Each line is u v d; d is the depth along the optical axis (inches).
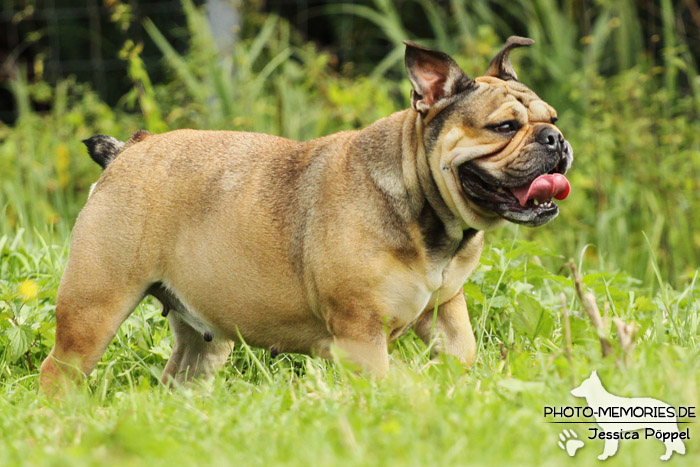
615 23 643.5
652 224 575.8
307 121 622.5
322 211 312.3
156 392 292.7
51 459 218.2
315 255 311.6
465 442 217.6
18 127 679.7
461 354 328.5
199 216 331.3
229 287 327.9
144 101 583.5
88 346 333.1
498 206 301.7
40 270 443.2
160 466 214.1
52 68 791.7
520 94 308.2
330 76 697.0
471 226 308.7
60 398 315.0
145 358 376.5
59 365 334.0
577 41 716.0
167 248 334.6
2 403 290.5
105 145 362.9
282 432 235.3
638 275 550.9
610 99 586.9
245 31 709.3
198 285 332.2
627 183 582.2
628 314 371.9
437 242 309.1
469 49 650.8
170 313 363.9
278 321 328.8
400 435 221.9
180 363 367.2
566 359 272.1
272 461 216.4
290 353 341.1
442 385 269.1
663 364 261.0
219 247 327.3
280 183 326.6
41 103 807.7
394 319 310.0
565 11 698.8
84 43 924.0
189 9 641.6
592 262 573.6
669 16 631.2
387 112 607.2
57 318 337.1
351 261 303.9
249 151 337.4
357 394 261.7
